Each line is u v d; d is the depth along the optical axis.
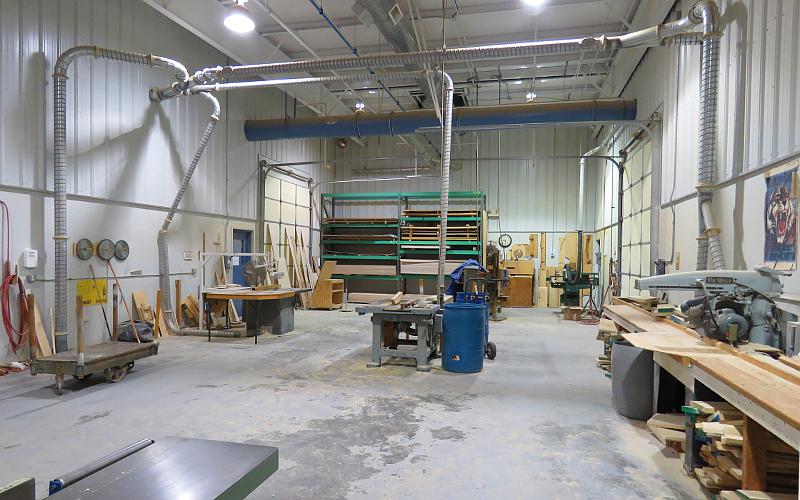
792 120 3.31
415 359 5.57
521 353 5.99
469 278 6.29
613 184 9.94
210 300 7.08
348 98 11.02
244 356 5.71
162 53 7.20
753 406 1.86
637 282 3.00
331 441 3.14
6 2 5.03
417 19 7.21
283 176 10.99
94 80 6.05
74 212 5.81
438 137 11.94
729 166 4.27
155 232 7.10
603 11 7.08
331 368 5.13
